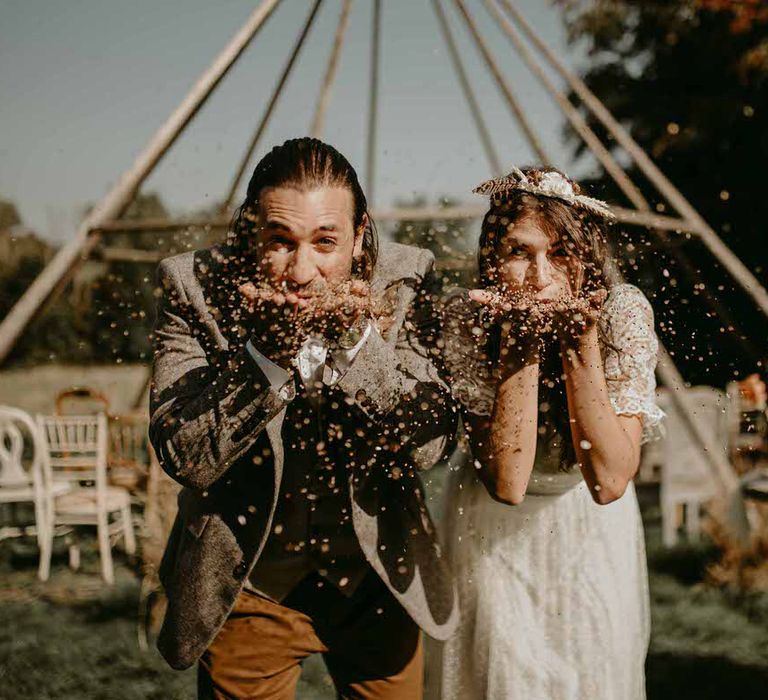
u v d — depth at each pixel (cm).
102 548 473
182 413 132
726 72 1226
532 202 137
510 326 137
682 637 355
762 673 318
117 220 353
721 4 1034
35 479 485
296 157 123
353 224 129
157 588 347
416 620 145
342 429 140
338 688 160
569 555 172
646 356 157
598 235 146
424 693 185
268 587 150
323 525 147
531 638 171
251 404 126
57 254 344
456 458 182
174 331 144
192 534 143
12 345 332
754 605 387
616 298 158
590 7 1315
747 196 1241
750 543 409
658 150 1234
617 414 155
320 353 133
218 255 143
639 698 185
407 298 145
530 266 137
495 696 171
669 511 505
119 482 511
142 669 330
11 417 500
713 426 439
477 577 174
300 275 122
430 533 156
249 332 136
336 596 152
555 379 157
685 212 453
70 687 316
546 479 168
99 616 395
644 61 1332
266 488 139
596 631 171
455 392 152
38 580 471
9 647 353
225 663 150
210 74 372
